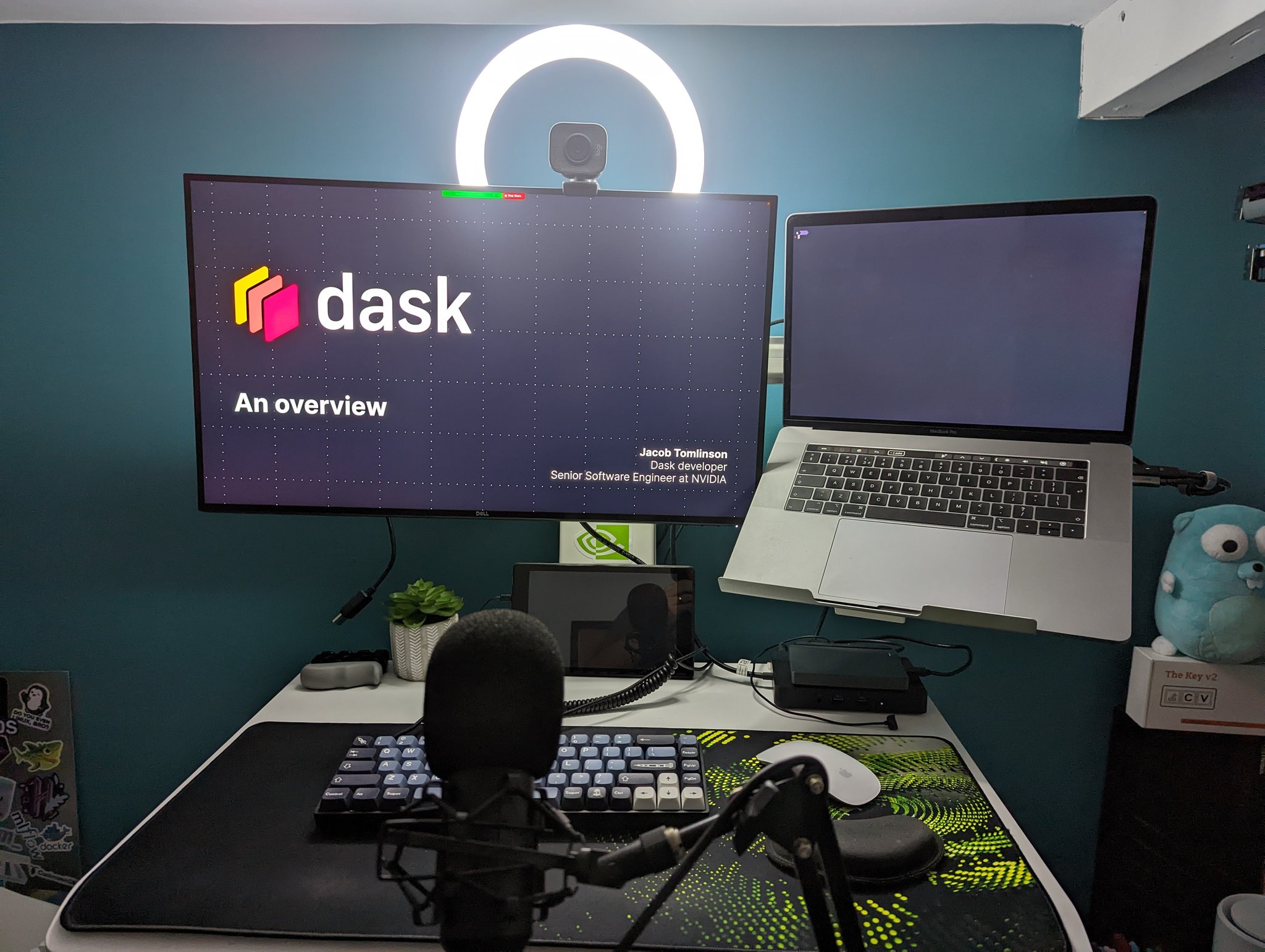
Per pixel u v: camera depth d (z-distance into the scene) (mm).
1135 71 1063
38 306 1252
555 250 1062
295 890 700
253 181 1037
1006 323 1020
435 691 527
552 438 1109
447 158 1232
